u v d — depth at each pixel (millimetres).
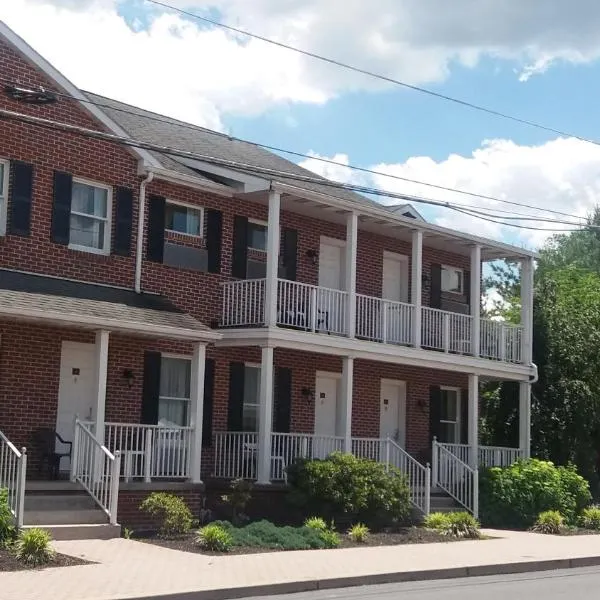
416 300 25531
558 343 30203
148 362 21672
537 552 18750
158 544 16922
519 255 28625
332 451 23219
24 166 19859
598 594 13852
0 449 17484
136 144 17812
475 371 26766
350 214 24125
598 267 62875
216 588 12773
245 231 24000
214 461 22750
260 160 28234
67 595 11750
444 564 16281
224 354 23344
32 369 19688
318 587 13930
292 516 21484
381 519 21422
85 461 18234
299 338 22406
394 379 27688
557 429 29766
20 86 19906
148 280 21906
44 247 20125
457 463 24906
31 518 16609
